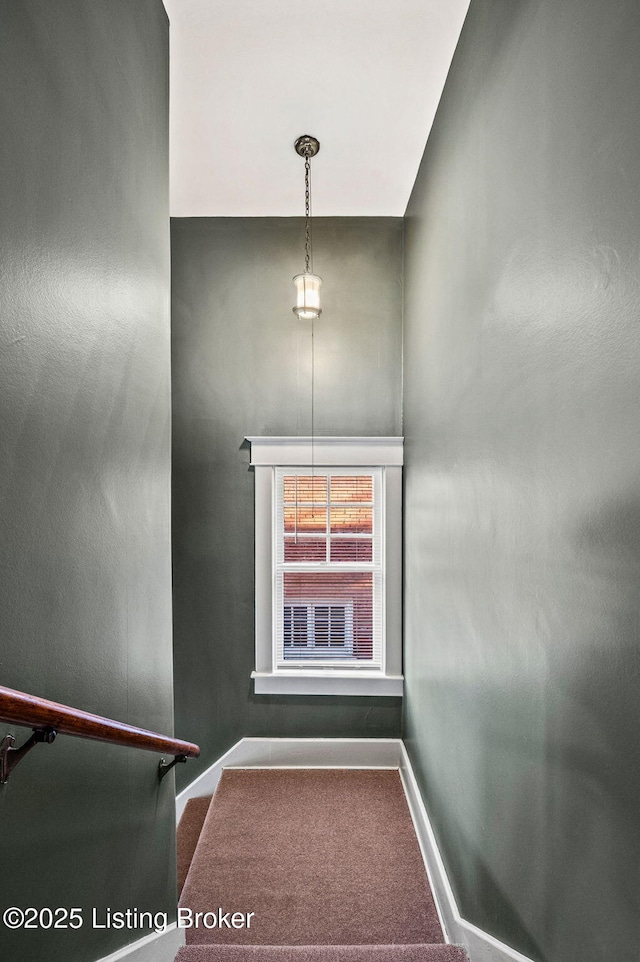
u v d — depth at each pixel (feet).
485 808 4.69
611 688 2.70
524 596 3.84
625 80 2.53
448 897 5.77
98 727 2.93
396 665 9.57
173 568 9.53
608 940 2.71
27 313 2.71
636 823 2.47
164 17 5.27
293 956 4.93
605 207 2.73
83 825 3.33
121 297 3.99
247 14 5.54
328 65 6.24
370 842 7.48
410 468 8.82
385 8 5.48
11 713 2.17
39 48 2.80
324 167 8.20
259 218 9.68
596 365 2.83
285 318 9.70
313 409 9.71
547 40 3.43
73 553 3.23
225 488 9.62
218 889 6.52
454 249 5.90
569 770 3.15
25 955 2.73
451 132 6.08
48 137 2.89
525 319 3.82
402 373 9.71
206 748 9.50
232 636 9.59
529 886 3.72
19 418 2.66
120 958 3.77
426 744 7.35
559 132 3.26
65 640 3.13
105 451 3.70
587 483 2.93
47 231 2.89
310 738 9.60
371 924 5.97
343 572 9.85
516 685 3.98
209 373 9.66
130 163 4.18
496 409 4.45
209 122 7.19
